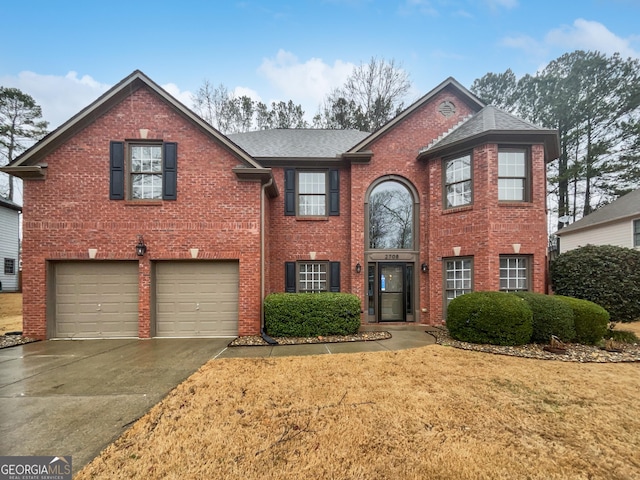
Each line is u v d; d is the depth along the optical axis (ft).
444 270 32.58
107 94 27.09
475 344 22.93
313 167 36.52
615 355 20.04
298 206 36.42
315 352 21.31
